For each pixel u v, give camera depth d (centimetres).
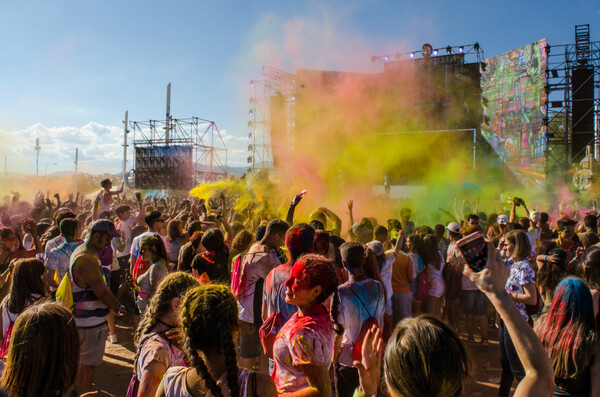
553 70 2666
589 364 253
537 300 402
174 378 188
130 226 753
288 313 311
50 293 469
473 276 138
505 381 411
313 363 222
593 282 342
